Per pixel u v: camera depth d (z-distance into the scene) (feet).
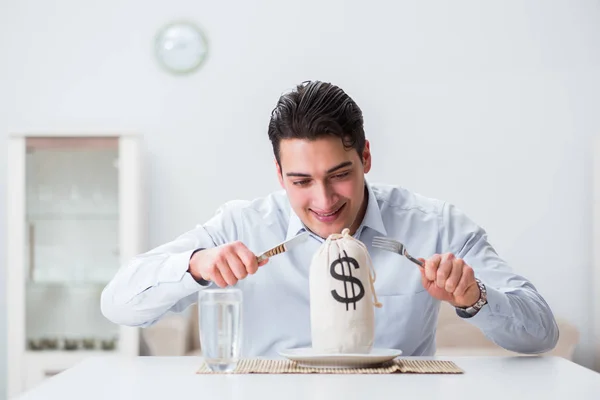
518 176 13.05
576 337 11.69
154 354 11.53
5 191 13.28
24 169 12.06
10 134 12.02
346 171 4.43
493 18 13.10
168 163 13.28
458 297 4.22
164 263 4.66
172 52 13.15
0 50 13.34
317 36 13.21
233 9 13.25
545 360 4.35
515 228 13.05
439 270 4.15
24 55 13.35
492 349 11.69
